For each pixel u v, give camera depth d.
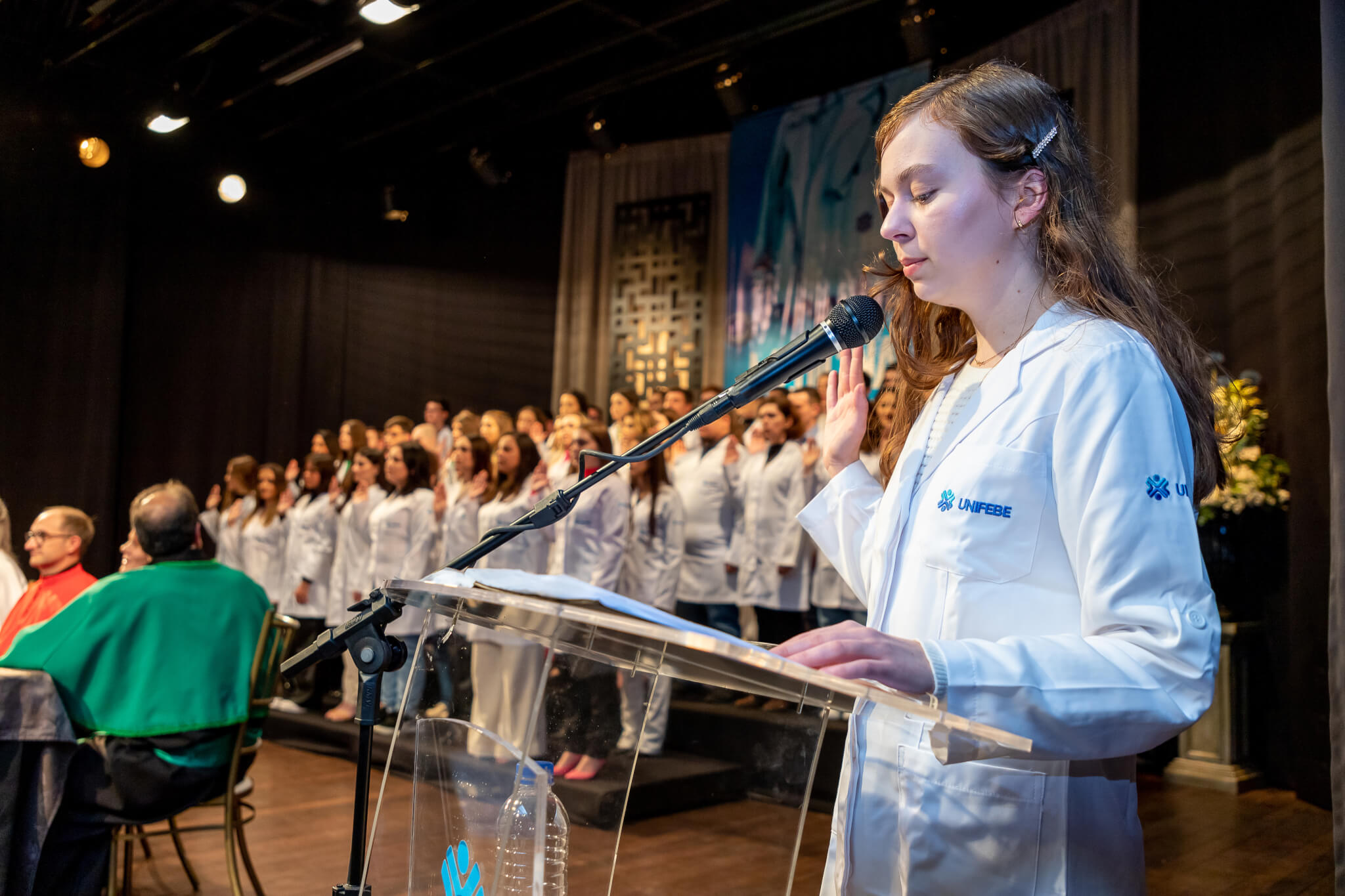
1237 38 4.23
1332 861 3.04
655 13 5.71
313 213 8.13
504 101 6.96
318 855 3.21
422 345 8.42
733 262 6.74
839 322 1.07
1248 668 4.18
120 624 2.34
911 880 0.90
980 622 0.91
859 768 0.97
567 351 7.77
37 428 6.48
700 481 4.96
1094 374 0.89
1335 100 2.25
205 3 5.73
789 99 6.75
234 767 2.45
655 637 0.66
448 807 0.79
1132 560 0.81
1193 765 4.15
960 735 0.72
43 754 2.21
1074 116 1.02
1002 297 1.01
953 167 0.97
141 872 3.02
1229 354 4.24
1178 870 2.94
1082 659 0.78
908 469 1.05
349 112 7.32
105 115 6.65
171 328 7.38
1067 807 0.87
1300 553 3.87
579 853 0.83
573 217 7.84
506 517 4.35
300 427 8.02
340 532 5.46
